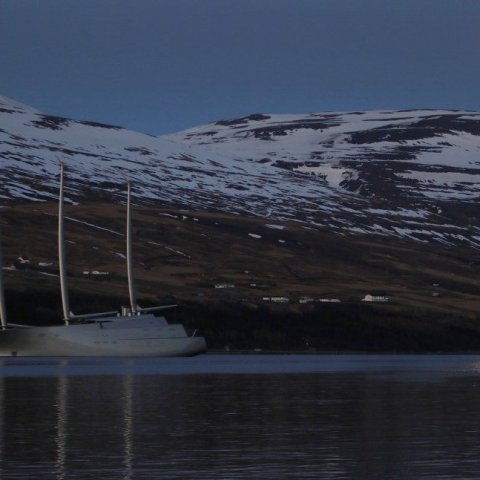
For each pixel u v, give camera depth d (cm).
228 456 12325
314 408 18162
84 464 11731
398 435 14175
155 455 12388
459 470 11362
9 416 16575
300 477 10975
